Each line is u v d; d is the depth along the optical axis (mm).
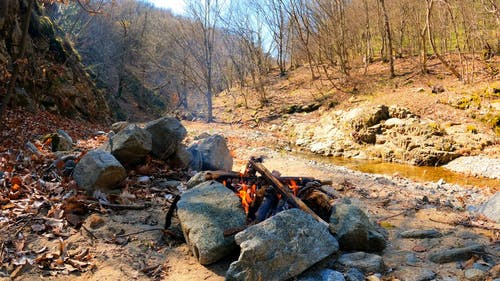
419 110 17906
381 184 8969
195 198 4645
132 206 5453
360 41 28312
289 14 30156
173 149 7426
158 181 6695
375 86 22812
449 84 19781
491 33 21750
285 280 3703
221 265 4113
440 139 15250
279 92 29516
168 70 36688
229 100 33438
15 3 12875
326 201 4871
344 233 4348
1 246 4258
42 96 14000
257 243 3625
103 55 36094
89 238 4613
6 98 7691
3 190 5492
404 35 27500
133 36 38562
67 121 14000
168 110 38125
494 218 5668
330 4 26703
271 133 23016
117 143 6566
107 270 4047
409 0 24234
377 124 17453
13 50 12469
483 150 14391
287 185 5234
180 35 32656
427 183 11172
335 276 3779
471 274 3875
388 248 4660
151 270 4078
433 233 4988
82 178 5836
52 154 7273
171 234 4668
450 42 24547
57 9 26531
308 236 3922
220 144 8258
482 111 16047
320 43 27812
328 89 26109
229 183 5395
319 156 17766
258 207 4809
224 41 35688
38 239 4512
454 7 22297
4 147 7629
